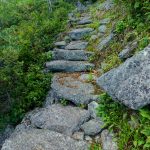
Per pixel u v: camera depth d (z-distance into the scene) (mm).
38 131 5828
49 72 8758
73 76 8211
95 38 10055
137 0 7746
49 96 7590
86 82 7641
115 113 5781
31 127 6344
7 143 5531
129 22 8180
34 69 8766
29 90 7848
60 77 8250
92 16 12953
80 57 9211
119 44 8156
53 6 15477
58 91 7340
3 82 7473
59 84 7723
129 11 8211
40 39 10945
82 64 8555
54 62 9023
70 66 8617
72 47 10156
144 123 5082
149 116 5020
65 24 12688
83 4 16500
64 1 16844
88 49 9648
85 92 7051
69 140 5469
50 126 6031
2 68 7879
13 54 8398
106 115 5859
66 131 5824
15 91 7703
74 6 16266
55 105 6871
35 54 9641
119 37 8383
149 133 4852
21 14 14461
